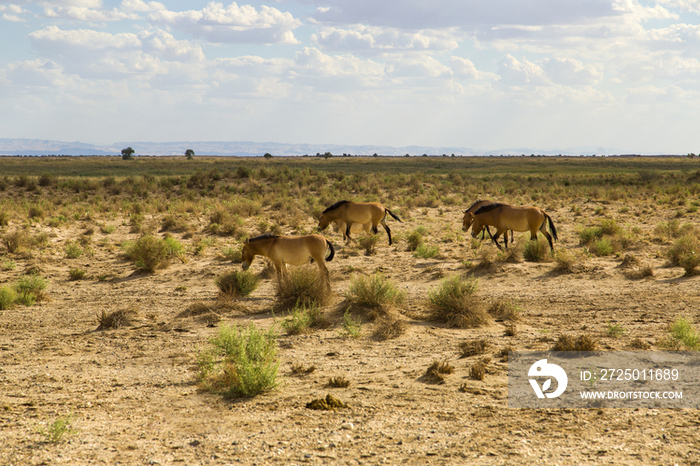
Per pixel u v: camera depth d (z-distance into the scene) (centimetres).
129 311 1175
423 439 520
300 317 1052
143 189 4784
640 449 482
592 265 1595
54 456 498
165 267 1825
